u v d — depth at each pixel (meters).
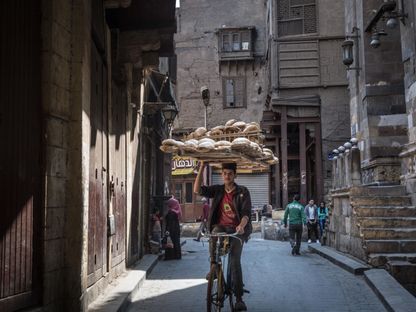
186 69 36.69
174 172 33.91
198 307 6.97
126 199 10.02
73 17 6.06
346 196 12.31
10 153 4.84
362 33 17.53
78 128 5.93
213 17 36.75
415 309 6.01
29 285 5.11
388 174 15.79
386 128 16.94
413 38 11.76
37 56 5.42
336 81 25.92
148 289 8.51
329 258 12.43
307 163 27.81
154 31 9.77
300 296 7.66
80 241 5.84
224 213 6.43
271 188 30.91
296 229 14.41
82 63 6.02
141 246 12.21
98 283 7.06
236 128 7.02
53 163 5.54
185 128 35.84
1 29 4.75
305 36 26.36
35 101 5.33
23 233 5.04
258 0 36.44
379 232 10.10
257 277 9.66
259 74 35.91
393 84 17.08
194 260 13.09
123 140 9.83
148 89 14.40
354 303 7.12
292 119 25.50
